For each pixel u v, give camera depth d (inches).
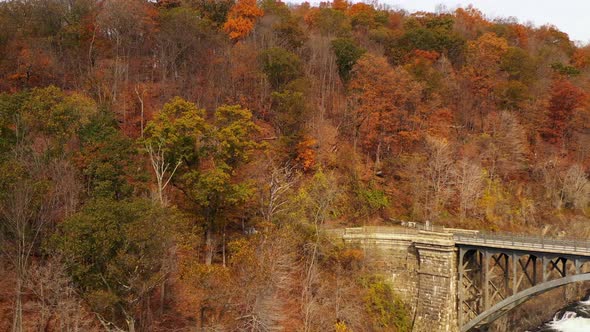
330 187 2053.4
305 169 2305.6
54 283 1141.7
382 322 1812.3
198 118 1685.5
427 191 2484.0
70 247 1145.4
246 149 1818.4
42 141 1568.7
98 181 1408.7
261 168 1931.6
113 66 2406.5
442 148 2534.5
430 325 1834.4
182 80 2527.1
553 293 2233.0
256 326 1425.9
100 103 2039.9
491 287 1956.2
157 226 1197.1
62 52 2445.9
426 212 2432.3
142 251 1177.4
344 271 1857.8
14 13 2506.2
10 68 2239.2
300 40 3075.8
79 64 2390.5
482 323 1820.9
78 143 1624.0
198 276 1469.0
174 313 1464.1
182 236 1405.0
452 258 1831.9
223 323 1471.5
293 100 2374.5
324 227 1898.4
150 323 1366.9
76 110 1633.9
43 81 2282.2
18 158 1413.6
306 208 1934.1
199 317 1464.1
